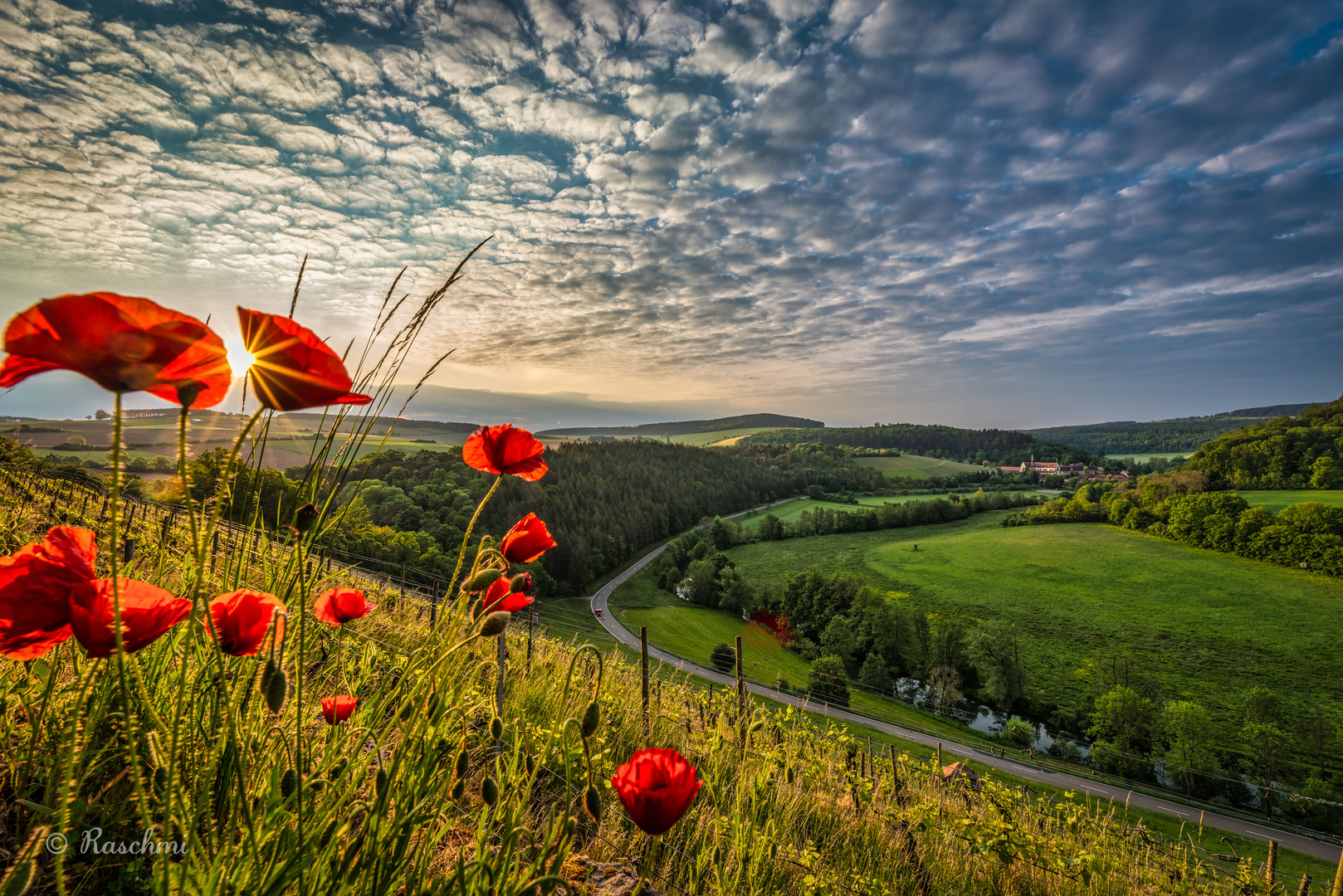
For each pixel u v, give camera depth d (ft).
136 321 1.52
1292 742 115.14
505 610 3.21
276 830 2.68
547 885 3.03
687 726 15.23
